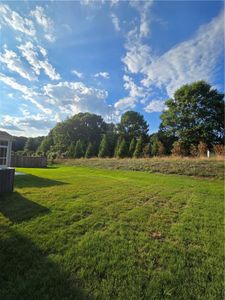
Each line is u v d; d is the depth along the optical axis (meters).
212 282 2.17
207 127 29.16
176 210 4.89
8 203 4.76
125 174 13.14
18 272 2.16
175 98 32.97
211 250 2.89
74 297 1.85
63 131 43.50
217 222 4.08
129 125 45.94
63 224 3.59
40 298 1.81
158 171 14.27
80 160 25.48
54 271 2.21
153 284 2.10
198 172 12.52
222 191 7.70
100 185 7.98
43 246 2.75
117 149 31.92
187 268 2.43
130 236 3.26
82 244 2.89
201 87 30.27
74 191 6.47
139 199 5.86
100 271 2.28
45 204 4.77
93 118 48.78
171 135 32.78
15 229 3.26
